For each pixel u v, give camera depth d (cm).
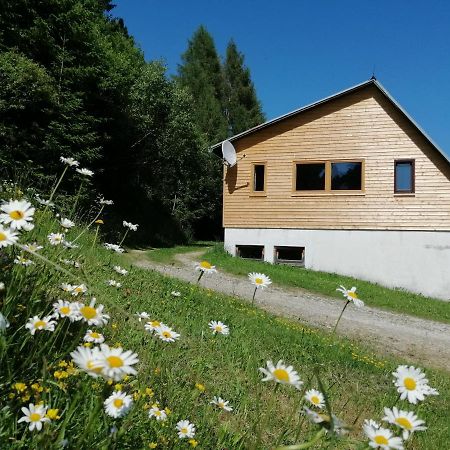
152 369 302
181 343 461
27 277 254
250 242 1911
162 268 1477
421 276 1708
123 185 2822
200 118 5344
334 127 1838
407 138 1752
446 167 1705
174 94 3056
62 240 306
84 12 1992
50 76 1808
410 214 1734
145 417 238
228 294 1166
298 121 1881
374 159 1786
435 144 1684
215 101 5559
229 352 521
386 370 673
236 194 1941
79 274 358
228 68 5894
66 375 201
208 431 294
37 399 192
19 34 1783
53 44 1875
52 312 252
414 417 160
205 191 4103
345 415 429
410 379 164
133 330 356
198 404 346
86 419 200
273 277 1522
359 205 1791
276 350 610
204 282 1328
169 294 729
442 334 1096
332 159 1831
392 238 1748
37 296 246
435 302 1559
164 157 3091
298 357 610
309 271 1766
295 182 1875
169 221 3341
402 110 1712
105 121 2197
